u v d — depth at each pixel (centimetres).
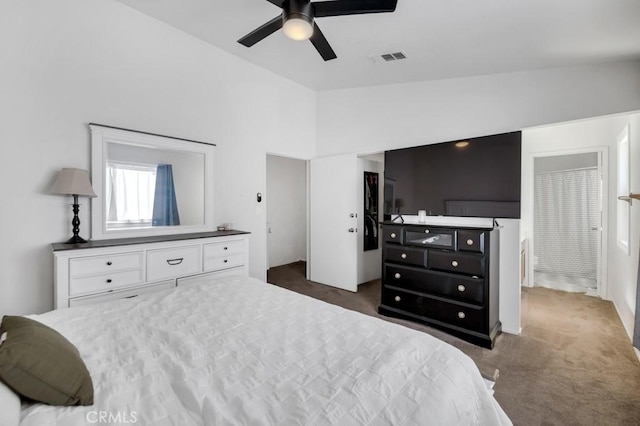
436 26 222
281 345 120
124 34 263
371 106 391
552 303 358
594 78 244
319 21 230
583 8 172
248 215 365
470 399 98
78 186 223
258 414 81
